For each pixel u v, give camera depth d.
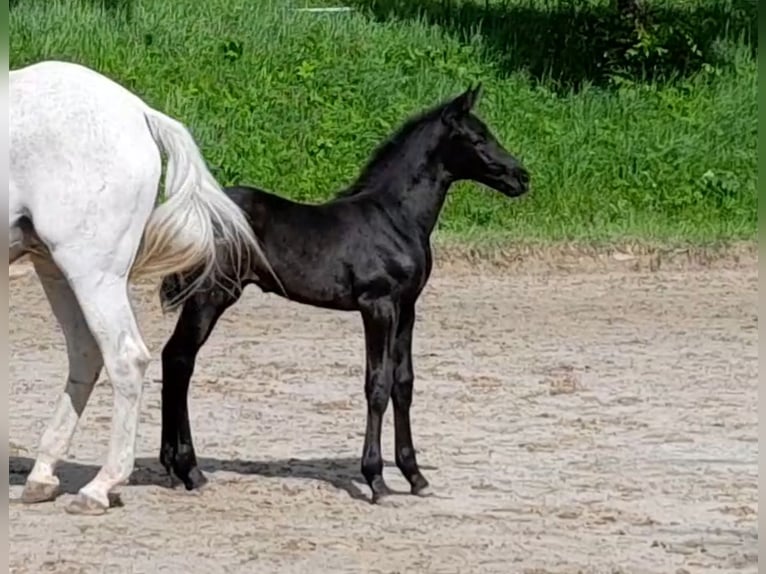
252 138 23.72
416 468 10.05
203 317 9.79
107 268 9.17
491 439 11.81
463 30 27.41
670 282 19.92
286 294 9.79
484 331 16.62
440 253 20.50
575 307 18.19
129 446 9.45
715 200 23.41
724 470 10.86
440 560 8.48
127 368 9.25
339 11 27.91
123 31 26.34
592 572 8.27
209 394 13.38
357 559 8.48
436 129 10.06
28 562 8.30
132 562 8.34
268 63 25.67
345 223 9.84
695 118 25.48
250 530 9.09
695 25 28.09
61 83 9.19
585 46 27.12
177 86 24.81
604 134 24.81
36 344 15.62
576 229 21.80
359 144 23.80
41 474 9.67
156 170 9.30
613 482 10.47
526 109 25.23
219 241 9.48
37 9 26.56
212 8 27.56
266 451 11.38
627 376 14.39
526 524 9.35
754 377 14.40
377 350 9.80
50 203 9.06
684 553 8.73
